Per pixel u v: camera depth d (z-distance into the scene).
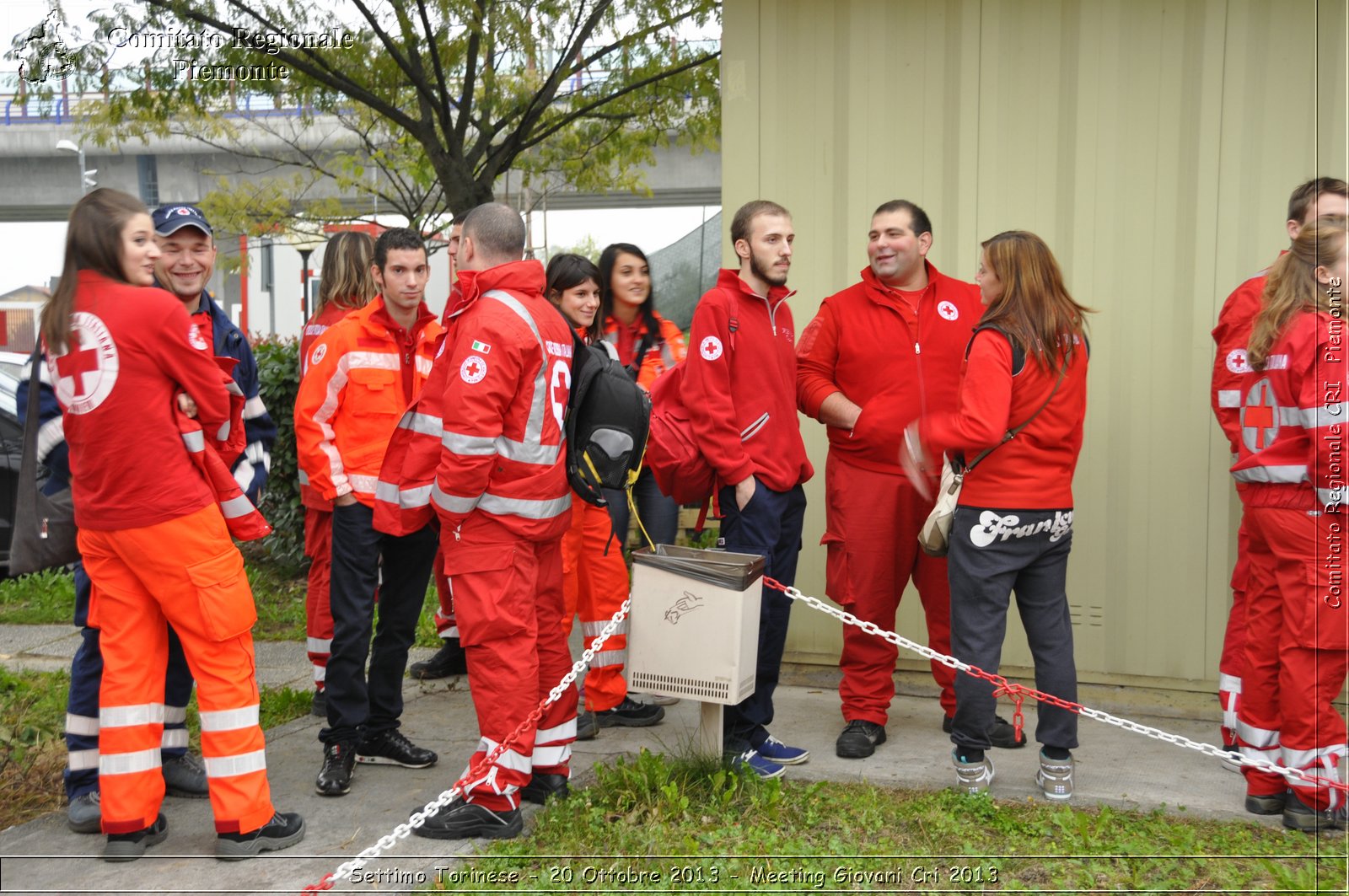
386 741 4.37
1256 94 4.84
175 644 3.98
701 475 4.14
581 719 4.71
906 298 4.48
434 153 9.49
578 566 4.88
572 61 9.90
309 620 5.02
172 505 3.37
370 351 4.36
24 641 6.67
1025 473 3.86
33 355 3.56
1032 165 5.09
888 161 5.24
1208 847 3.56
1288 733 3.70
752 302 4.20
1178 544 5.01
